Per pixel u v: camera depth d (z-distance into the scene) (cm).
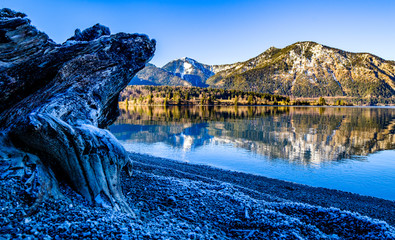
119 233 716
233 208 1181
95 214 809
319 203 1750
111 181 1031
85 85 1336
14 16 1257
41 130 843
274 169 2827
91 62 1409
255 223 1030
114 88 1582
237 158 3300
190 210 1091
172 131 5703
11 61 1165
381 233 978
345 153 3659
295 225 1016
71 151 909
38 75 1290
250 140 4625
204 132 5584
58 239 630
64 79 1286
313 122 8019
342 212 1131
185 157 3309
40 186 780
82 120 1190
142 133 5353
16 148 852
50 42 1332
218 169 2678
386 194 2148
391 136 5188
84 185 922
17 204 699
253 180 2280
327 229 1041
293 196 1858
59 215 746
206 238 834
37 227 662
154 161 2681
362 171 2778
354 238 971
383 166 2970
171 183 1391
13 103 1227
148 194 1200
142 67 1706
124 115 10550
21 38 1150
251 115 11075
